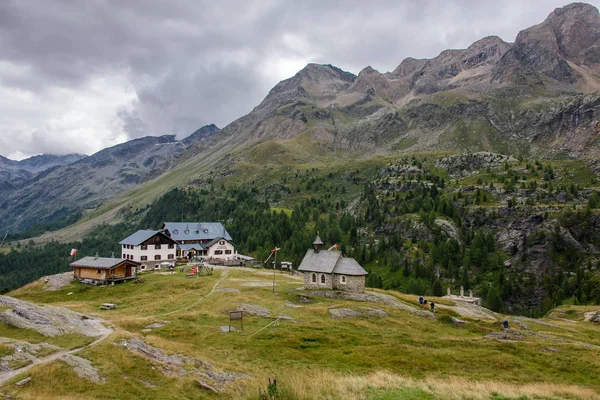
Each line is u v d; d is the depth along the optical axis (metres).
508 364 44.56
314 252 88.44
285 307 68.25
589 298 156.88
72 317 48.38
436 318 69.38
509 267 190.50
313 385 31.89
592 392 33.72
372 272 194.25
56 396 25.81
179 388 30.64
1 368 28.98
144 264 120.56
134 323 52.72
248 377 36.06
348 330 56.38
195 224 150.75
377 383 33.38
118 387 28.89
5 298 47.41
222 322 57.50
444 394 30.53
